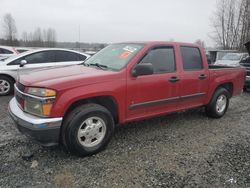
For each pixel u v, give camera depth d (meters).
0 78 7.52
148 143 4.16
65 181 3.01
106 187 2.92
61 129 3.44
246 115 6.09
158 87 4.27
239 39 33.97
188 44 4.91
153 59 4.29
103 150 3.84
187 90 4.79
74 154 3.60
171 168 3.38
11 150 3.75
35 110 3.32
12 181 2.98
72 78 3.45
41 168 3.28
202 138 4.47
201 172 3.30
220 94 5.58
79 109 3.47
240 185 3.04
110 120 3.77
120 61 4.11
